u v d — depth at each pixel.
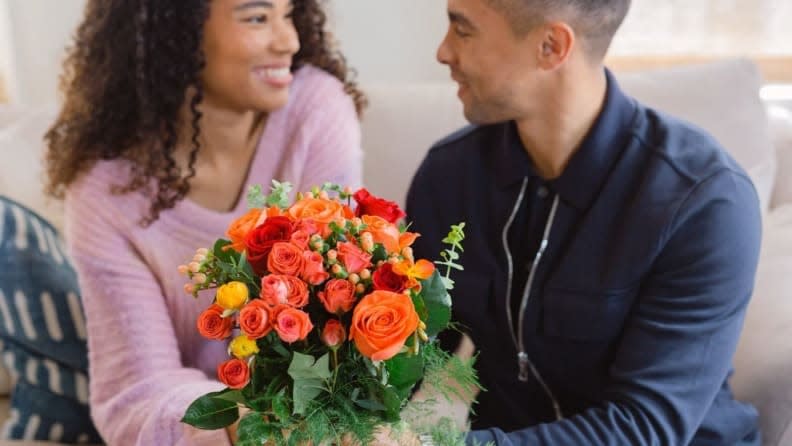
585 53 1.22
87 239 1.45
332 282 0.76
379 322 0.75
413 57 2.65
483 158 1.38
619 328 1.26
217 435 1.14
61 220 1.76
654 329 1.20
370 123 1.83
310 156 1.55
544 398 1.36
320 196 0.87
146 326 1.42
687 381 1.19
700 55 2.39
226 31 1.36
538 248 1.32
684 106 1.74
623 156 1.25
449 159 1.42
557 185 1.28
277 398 0.79
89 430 1.62
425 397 0.93
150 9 1.36
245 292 0.77
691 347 1.19
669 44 2.39
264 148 1.52
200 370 1.51
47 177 1.73
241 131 1.51
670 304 1.20
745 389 1.43
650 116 1.32
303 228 0.80
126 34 1.39
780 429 1.37
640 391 1.18
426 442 0.89
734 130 1.73
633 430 1.16
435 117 1.82
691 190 1.20
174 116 1.42
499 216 1.35
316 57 1.61
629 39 2.40
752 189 1.25
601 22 1.20
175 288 1.48
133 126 1.45
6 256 1.60
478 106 1.28
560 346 1.30
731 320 1.21
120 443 1.33
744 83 1.77
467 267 1.38
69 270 1.68
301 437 0.81
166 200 1.44
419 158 1.80
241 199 1.51
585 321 1.26
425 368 0.88
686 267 1.19
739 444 1.31
